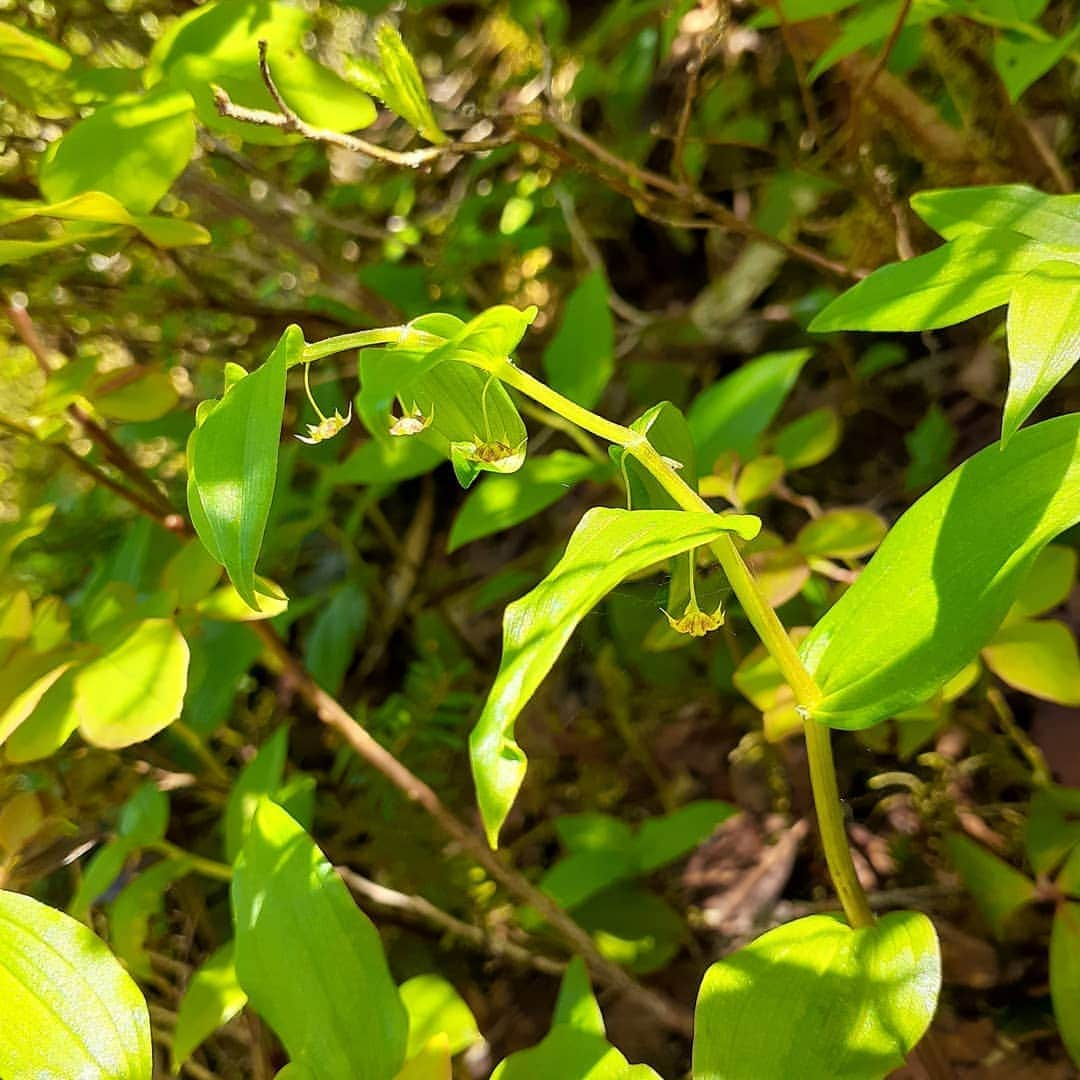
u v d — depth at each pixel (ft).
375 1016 0.72
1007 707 1.12
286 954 0.73
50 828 0.99
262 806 0.78
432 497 1.73
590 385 1.11
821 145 1.16
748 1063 0.62
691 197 1.15
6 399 1.41
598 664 1.36
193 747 1.19
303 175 1.74
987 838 1.08
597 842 1.07
